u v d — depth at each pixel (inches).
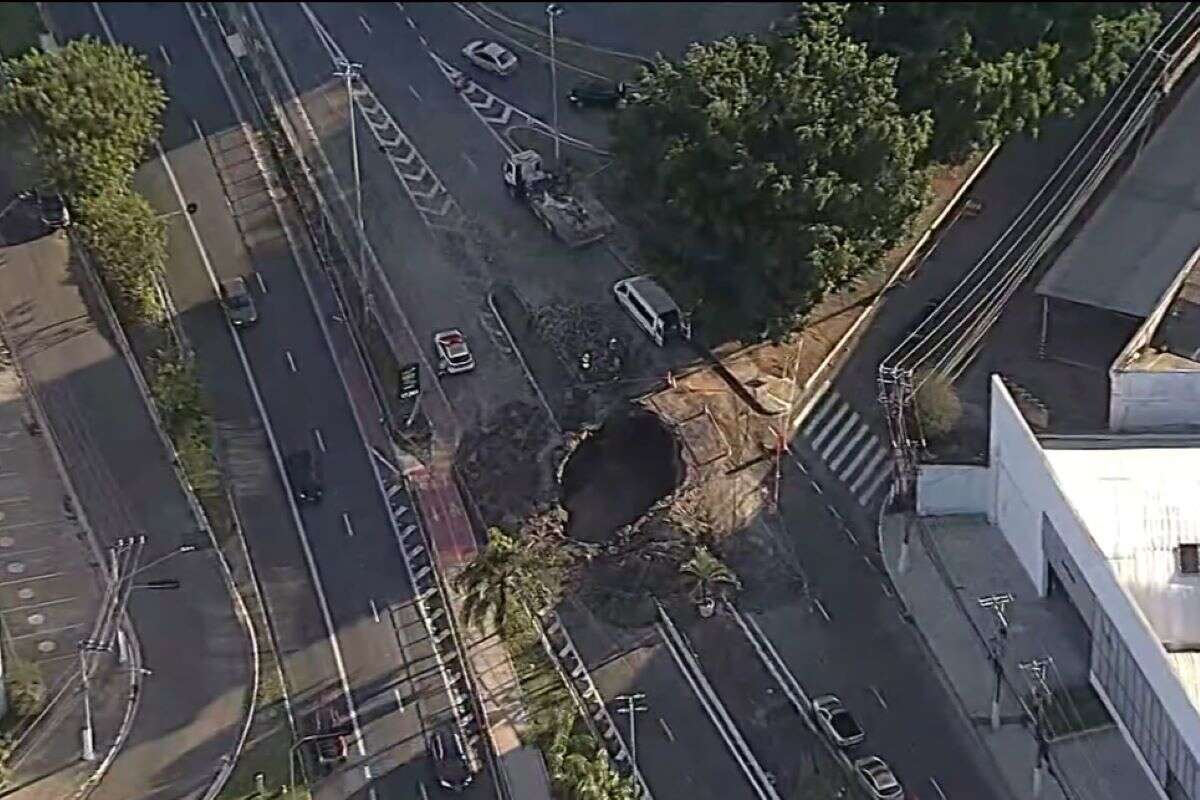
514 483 5462.6
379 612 5132.9
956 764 4722.0
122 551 5226.4
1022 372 5565.9
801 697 4911.4
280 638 5049.2
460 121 6781.5
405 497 5452.8
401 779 4702.3
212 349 5910.4
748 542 5305.1
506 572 5059.1
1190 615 4574.3
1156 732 4402.1
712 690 4936.0
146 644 4995.1
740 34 7076.8
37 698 4813.0
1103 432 5305.1
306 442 5615.2
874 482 5477.4
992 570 5182.1
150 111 6245.1
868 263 5659.5
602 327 5930.1
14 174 6328.7
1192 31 6505.9
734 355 5821.9
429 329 5959.6
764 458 5521.7
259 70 7037.4
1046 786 4628.4
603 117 6766.7
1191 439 5191.9
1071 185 6240.2
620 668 4995.1
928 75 5949.8
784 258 5393.7
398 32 7209.6
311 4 7347.4
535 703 4886.8
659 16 7229.3
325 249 6254.9
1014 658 4933.6
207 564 5216.5
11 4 7322.8
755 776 4722.0
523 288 6097.4
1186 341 5344.5
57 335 5836.6
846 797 4655.5
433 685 4936.0
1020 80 5974.4
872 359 5802.2
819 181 5364.2
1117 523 4746.6
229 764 4719.5
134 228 5866.1
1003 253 6048.2
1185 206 5777.6
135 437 5541.3
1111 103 6373.0
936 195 6274.6
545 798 4643.2
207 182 6550.2
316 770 4712.1
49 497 5364.2
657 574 5216.5
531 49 7096.5
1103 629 4618.6
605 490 5516.7
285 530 5349.4
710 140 5438.0
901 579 5191.9
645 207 5595.5
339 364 5871.1
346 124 6771.7
